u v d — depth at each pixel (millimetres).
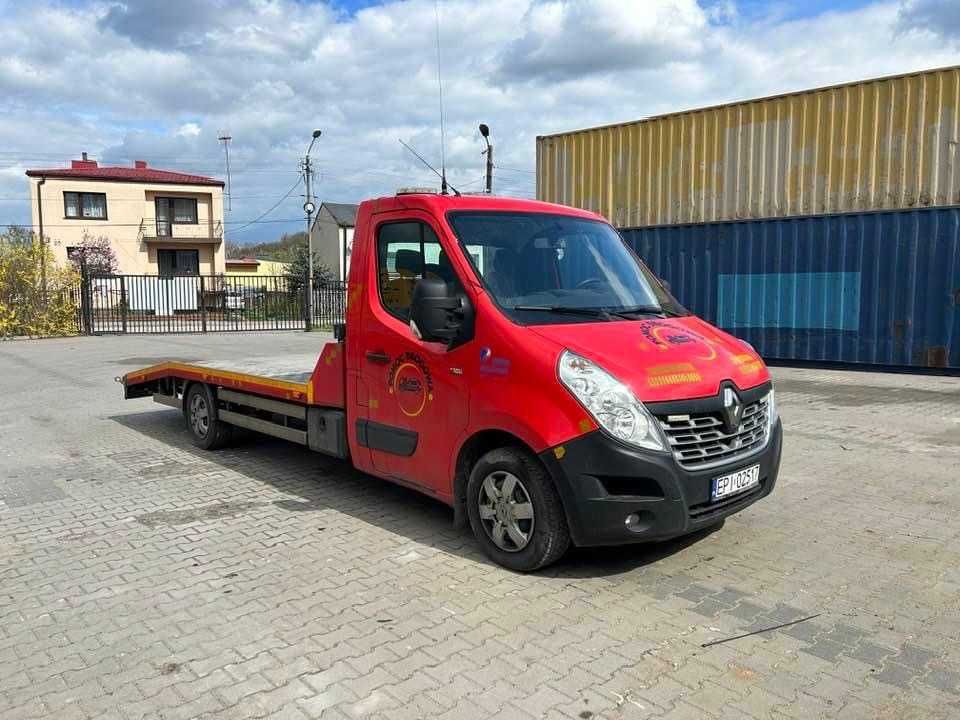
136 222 44250
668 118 15188
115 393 12117
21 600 4113
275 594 4129
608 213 16172
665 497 3883
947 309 12180
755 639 3549
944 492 6016
